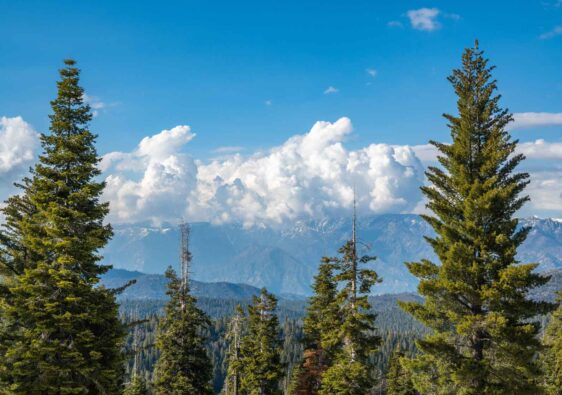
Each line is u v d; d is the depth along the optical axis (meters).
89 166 27.25
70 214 26.70
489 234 25.94
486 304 25.30
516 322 25.80
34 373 25.41
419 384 27.48
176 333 42.94
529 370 24.83
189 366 42.91
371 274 36.12
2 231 27.98
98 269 27.56
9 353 24.70
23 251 28.19
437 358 26.39
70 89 27.75
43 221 27.39
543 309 25.17
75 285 26.00
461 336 26.44
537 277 24.80
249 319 52.06
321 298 47.62
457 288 24.95
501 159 26.19
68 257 25.80
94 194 27.38
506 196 25.38
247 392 54.06
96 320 26.50
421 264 27.67
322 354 46.97
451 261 25.42
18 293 25.92
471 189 26.27
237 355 52.88
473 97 27.69
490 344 25.61
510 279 24.19
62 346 25.45
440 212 27.39
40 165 27.17
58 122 27.08
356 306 36.59
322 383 42.81
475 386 25.42
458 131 28.12
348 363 38.31
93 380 26.23
